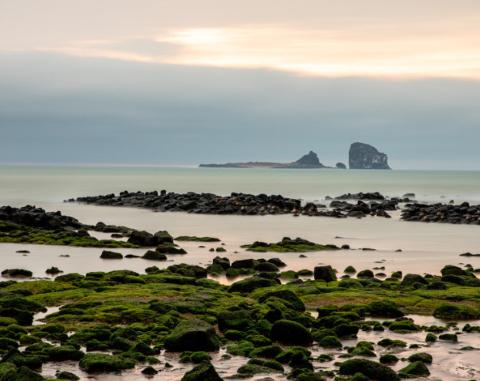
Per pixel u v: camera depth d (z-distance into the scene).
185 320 33.78
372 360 29.92
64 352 29.28
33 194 180.62
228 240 85.19
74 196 174.88
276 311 35.44
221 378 26.73
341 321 35.69
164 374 27.70
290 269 60.25
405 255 71.06
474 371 28.56
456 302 43.22
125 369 28.17
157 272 54.09
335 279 52.09
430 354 31.19
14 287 45.94
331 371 27.84
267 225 106.25
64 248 74.62
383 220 117.44
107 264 62.81
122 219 115.12
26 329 34.44
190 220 114.00
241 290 46.25
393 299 43.47
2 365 26.75
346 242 84.31
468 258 68.94
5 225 87.75
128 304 40.16
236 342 32.69
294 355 29.03
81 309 39.38
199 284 48.81
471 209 121.38
